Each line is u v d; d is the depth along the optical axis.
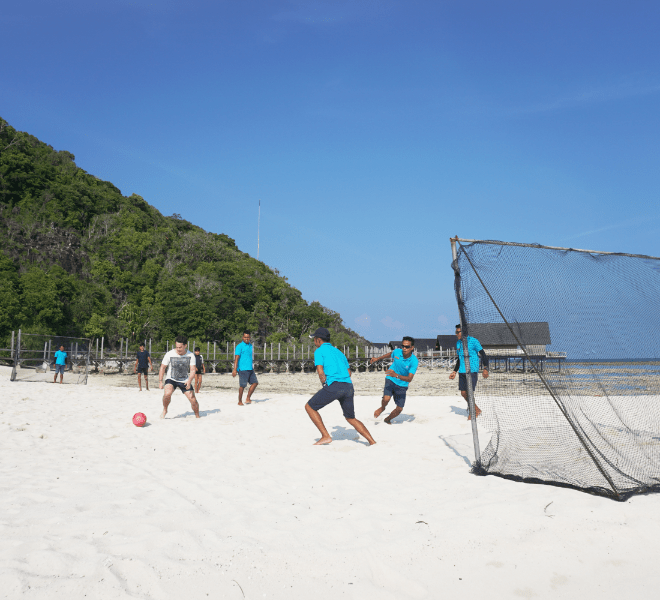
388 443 6.46
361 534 3.23
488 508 3.64
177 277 88.88
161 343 67.00
